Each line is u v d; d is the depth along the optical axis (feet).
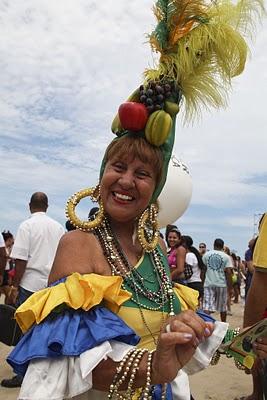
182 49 5.19
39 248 13.29
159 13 5.34
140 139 4.89
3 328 8.05
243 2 5.31
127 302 4.61
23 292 13.38
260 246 6.12
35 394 3.73
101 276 4.33
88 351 3.81
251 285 6.23
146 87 5.05
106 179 4.81
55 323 3.97
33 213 13.73
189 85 5.36
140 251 5.05
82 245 4.62
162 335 3.68
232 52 5.24
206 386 14.52
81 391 3.78
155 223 5.24
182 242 19.52
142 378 3.84
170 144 5.16
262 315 6.15
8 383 13.16
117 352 3.93
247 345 5.20
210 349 4.93
